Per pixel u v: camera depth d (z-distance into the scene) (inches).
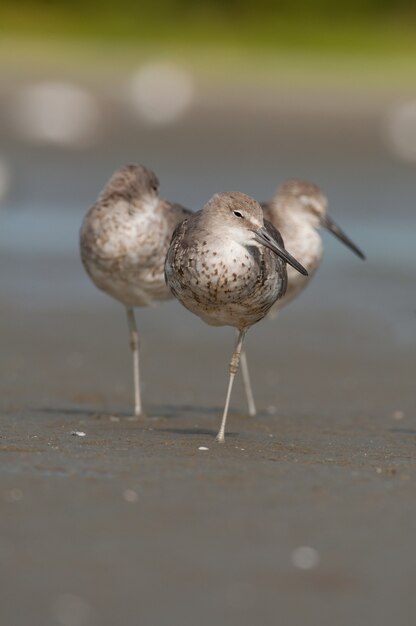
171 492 350.6
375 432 488.4
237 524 322.3
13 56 1834.4
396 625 264.4
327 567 293.1
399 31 2123.5
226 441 441.1
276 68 1817.2
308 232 606.5
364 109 1539.1
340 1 2198.6
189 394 579.8
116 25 2101.4
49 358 637.3
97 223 518.9
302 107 1540.4
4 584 276.2
